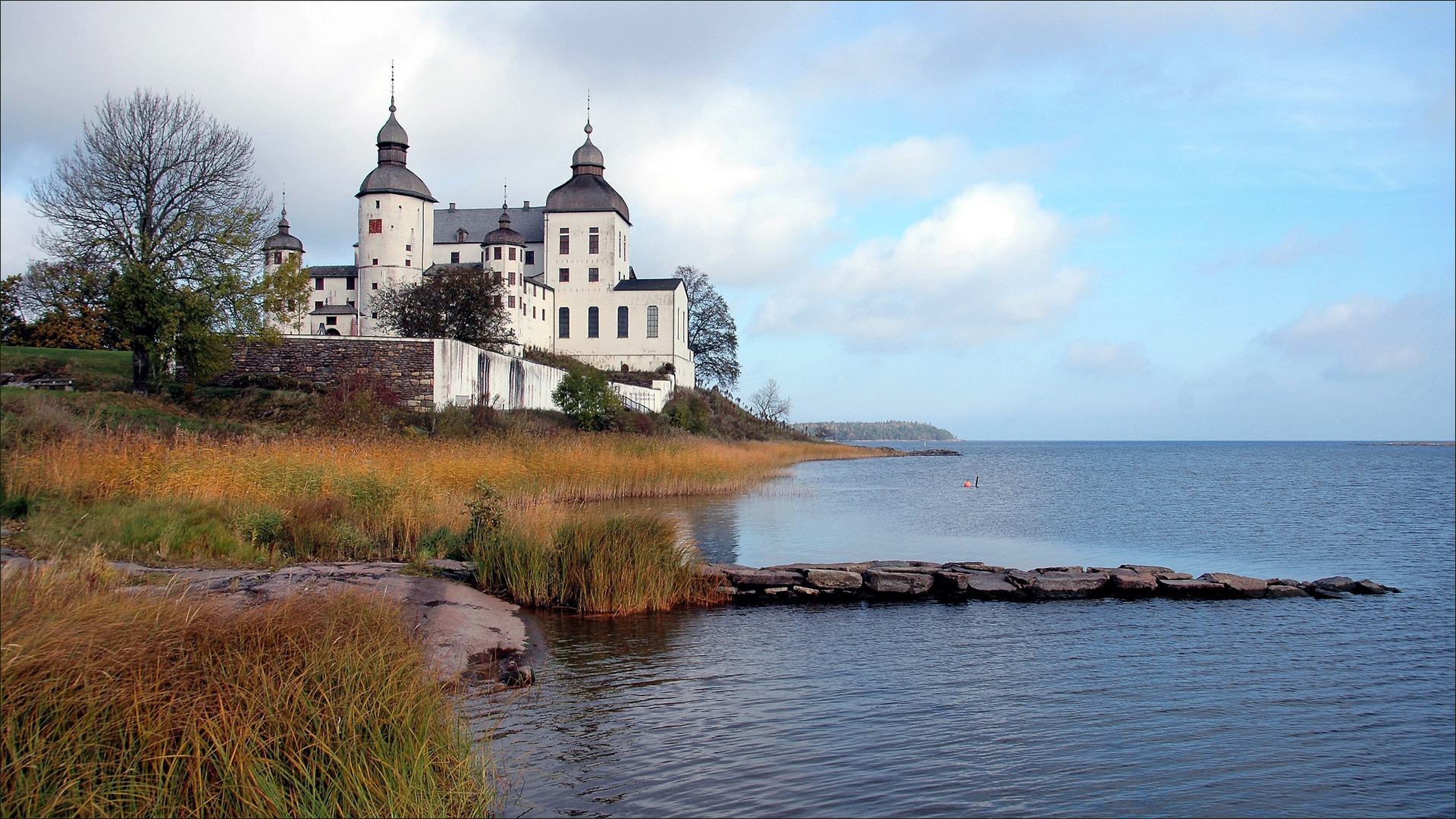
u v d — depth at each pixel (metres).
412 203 76.44
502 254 74.00
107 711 5.22
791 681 9.09
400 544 15.07
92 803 4.82
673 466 31.33
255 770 5.18
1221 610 13.64
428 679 6.71
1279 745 8.06
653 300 81.31
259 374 35.88
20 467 15.41
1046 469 73.25
